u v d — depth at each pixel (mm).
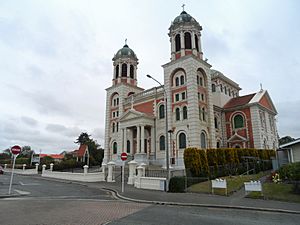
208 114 33906
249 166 26297
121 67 46625
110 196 16047
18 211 10094
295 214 10273
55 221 8500
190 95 31875
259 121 36094
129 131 39281
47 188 19578
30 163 54688
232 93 46625
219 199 13906
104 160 43094
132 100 40375
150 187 19016
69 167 45625
